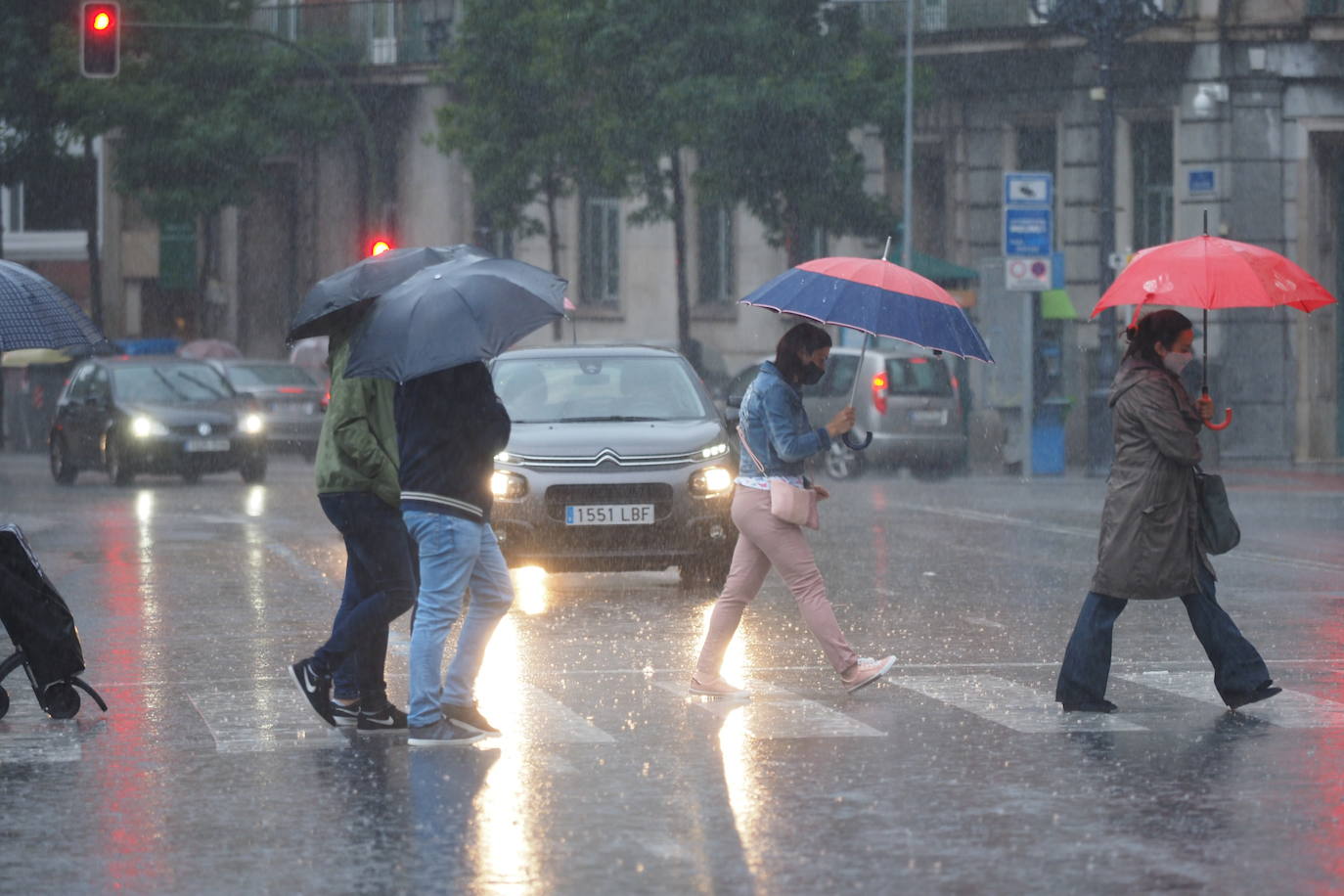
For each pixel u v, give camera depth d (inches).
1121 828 804.0
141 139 4549.7
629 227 4576.8
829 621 1137.4
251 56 4596.5
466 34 4094.5
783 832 796.0
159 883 724.7
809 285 1106.7
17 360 4382.4
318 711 1039.6
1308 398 3607.3
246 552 2034.9
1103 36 3154.5
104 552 2033.7
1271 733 1014.4
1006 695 1134.4
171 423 3139.8
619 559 1608.0
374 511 1012.5
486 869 740.0
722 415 1755.7
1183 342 1067.9
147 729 1039.6
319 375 4355.3
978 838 785.6
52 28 4613.7
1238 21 3599.9
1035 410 3275.1
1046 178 3100.4
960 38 3912.4
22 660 1061.1
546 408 1707.7
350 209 5019.7
